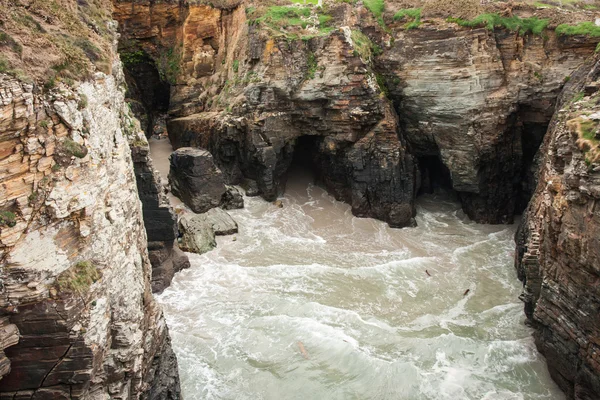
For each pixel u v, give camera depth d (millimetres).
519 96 25344
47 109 8109
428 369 15180
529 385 14641
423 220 27578
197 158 25438
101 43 11633
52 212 8148
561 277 13500
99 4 13531
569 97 22406
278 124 27719
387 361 15273
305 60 27078
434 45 25578
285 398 13961
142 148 17469
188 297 18828
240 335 16469
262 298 18703
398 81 27062
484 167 26469
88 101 9320
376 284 20375
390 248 23953
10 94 7387
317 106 27359
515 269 21891
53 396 8648
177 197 27109
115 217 10289
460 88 25156
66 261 8508
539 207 17766
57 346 8414
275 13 29172
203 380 14492
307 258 22578
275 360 15352
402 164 26453
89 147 9055
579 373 12875
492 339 16781
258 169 28453
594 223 11594
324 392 14156
